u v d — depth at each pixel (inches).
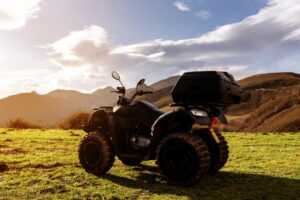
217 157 243.0
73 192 198.7
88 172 249.6
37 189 203.8
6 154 334.0
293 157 324.8
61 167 267.9
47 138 505.7
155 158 233.9
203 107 218.8
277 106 4271.7
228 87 215.9
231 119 4426.7
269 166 277.1
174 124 224.7
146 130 243.9
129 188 208.5
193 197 190.1
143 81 262.5
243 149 385.7
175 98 221.6
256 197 190.1
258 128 3841.0
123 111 250.8
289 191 201.6
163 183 221.5
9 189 204.1
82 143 254.8
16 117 1027.9
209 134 235.9
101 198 188.1
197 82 214.1
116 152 246.2
